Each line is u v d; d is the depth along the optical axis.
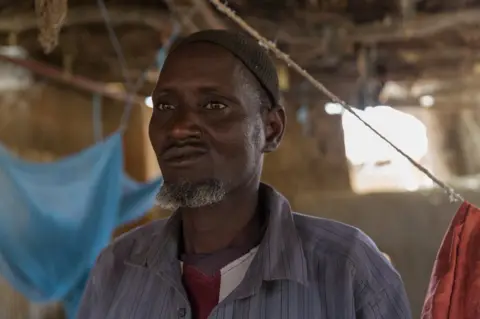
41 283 2.58
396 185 8.25
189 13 3.09
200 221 1.03
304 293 0.98
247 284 0.98
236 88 0.98
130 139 5.04
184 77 0.98
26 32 3.71
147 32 3.86
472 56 4.59
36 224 2.56
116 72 4.31
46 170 2.64
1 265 2.46
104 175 2.83
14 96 3.97
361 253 1.03
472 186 4.59
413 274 4.61
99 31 3.81
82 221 2.71
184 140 0.95
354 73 4.68
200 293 1.02
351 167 5.68
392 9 3.62
